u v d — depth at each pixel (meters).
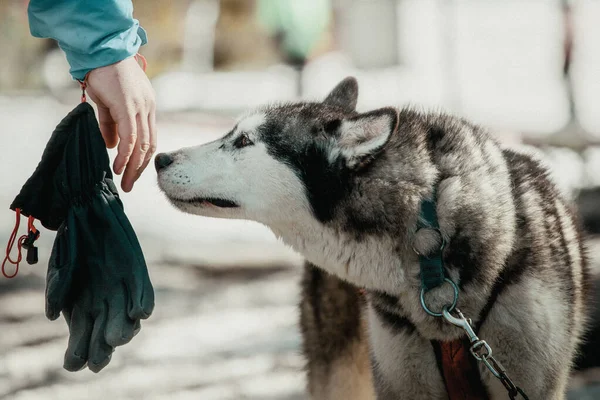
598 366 5.73
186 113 17.03
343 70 19.94
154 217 10.81
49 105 17.50
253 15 22.27
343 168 3.82
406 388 3.92
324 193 3.86
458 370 3.77
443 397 3.93
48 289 3.52
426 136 3.87
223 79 20.12
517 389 3.55
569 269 3.88
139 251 3.61
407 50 21.39
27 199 3.63
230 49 22.39
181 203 4.12
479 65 20.50
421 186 3.74
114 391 5.67
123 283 3.56
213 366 6.16
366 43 21.55
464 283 3.68
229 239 10.01
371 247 3.80
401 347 3.84
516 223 3.76
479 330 3.71
